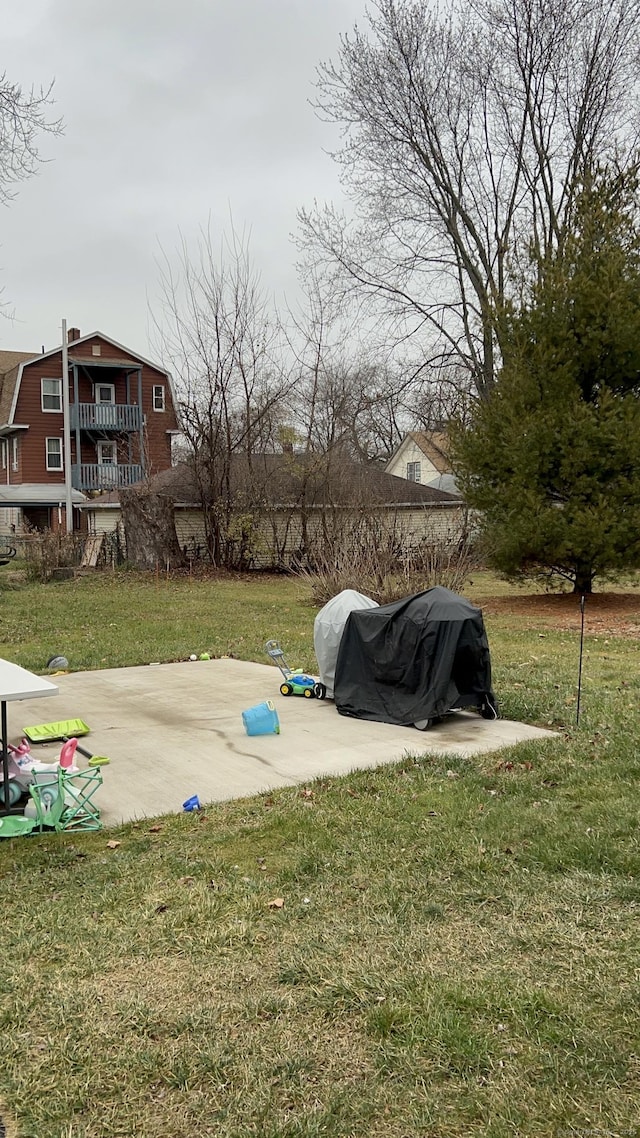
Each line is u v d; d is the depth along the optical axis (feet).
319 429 86.43
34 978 9.76
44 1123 7.48
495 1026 8.70
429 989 9.36
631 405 45.57
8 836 14.19
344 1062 8.20
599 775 16.98
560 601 53.11
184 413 79.61
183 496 81.82
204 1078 8.01
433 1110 7.54
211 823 14.70
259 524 80.02
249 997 9.31
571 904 11.43
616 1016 8.85
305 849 13.46
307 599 55.31
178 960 10.14
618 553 47.57
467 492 50.83
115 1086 7.92
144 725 21.57
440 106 72.74
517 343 48.93
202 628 41.70
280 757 18.63
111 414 117.91
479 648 21.44
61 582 66.64
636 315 45.52
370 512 63.10
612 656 32.99
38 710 23.36
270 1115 7.51
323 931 10.76
